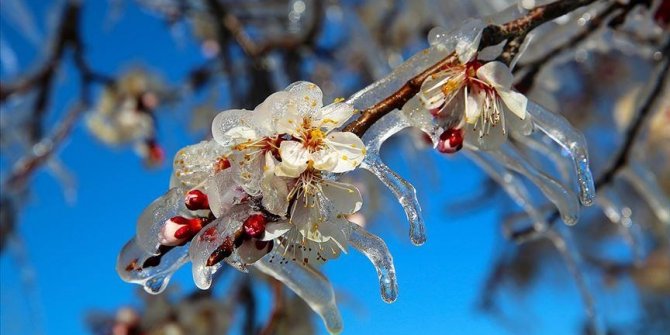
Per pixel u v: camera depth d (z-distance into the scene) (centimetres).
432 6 80
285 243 40
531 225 58
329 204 39
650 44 54
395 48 90
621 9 50
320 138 39
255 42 88
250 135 39
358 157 39
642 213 90
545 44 51
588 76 95
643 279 105
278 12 91
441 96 41
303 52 85
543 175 44
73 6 78
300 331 72
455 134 41
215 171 39
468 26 41
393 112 41
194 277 39
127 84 87
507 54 42
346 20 90
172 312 74
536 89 64
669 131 71
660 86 53
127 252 40
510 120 42
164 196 39
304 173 39
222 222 39
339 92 95
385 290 40
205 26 89
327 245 40
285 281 42
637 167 58
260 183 39
